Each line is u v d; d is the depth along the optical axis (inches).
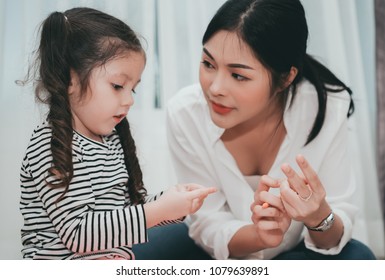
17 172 62.1
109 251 36.2
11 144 61.8
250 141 44.4
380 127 71.4
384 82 70.5
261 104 38.4
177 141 46.4
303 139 44.5
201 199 34.4
